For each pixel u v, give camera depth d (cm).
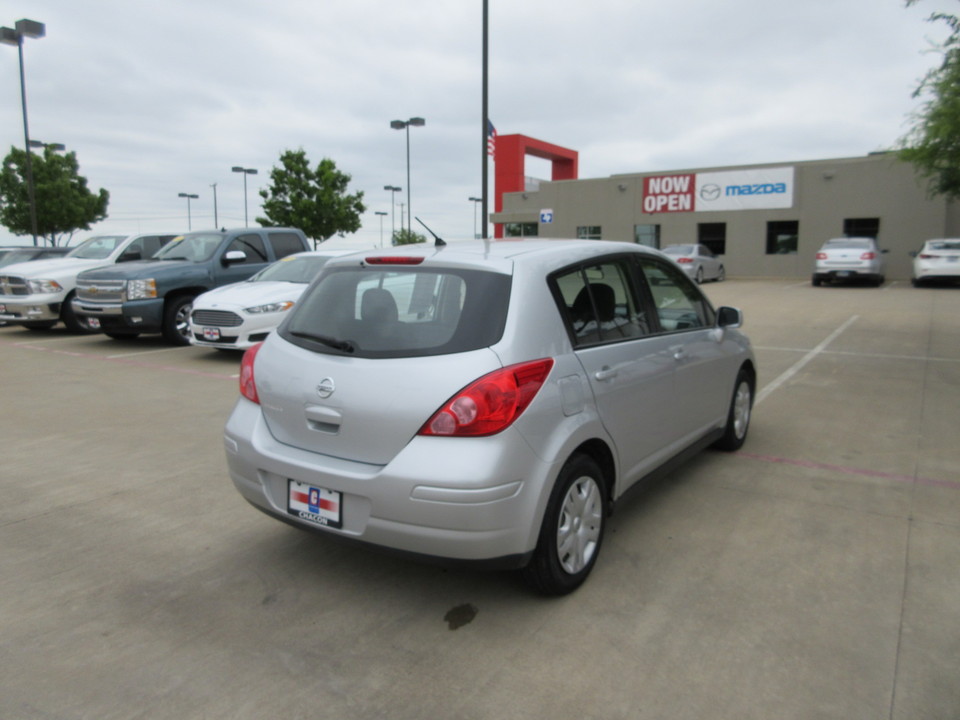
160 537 403
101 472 516
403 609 323
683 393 431
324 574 358
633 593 334
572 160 4406
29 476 508
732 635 297
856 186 2692
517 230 3741
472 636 300
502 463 284
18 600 332
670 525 411
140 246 1422
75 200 3241
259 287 1012
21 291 1298
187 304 1158
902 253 2638
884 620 307
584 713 251
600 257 380
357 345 317
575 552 331
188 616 318
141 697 262
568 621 311
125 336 1273
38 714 252
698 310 480
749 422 600
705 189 2989
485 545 286
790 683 265
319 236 2906
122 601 332
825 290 2166
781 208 2841
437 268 328
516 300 312
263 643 297
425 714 251
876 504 441
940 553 371
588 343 344
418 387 291
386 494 289
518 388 291
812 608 318
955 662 277
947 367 895
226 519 429
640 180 3145
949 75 844
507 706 255
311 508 316
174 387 825
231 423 354
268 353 351
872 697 257
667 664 278
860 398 730
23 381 864
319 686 268
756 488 471
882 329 1259
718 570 356
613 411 349
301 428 324
